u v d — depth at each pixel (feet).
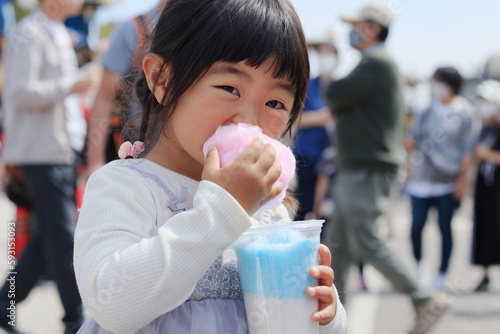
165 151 5.54
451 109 21.08
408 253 26.81
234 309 5.29
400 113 14.58
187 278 4.64
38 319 14.47
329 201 21.45
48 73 13.34
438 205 20.81
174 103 5.24
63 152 13.03
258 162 4.82
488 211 20.04
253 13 5.16
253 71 5.12
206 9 5.22
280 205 6.31
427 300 14.32
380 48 14.67
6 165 13.42
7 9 21.40
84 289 4.82
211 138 5.04
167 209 5.23
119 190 5.14
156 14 5.98
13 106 13.02
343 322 5.70
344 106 14.35
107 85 11.81
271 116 5.28
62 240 12.76
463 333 14.88
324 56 20.70
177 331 5.05
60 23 13.91
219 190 4.72
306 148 20.72
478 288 20.10
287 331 4.94
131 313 4.63
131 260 4.65
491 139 20.34
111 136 12.09
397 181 14.65
